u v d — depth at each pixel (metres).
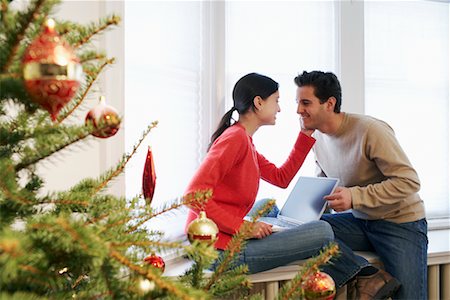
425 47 2.58
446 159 2.64
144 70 1.74
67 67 0.54
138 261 0.63
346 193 1.69
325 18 2.31
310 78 1.82
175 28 1.89
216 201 1.60
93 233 0.53
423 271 1.74
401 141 2.54
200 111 2.02
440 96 2.62
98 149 1.45
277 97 1.76
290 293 0.76
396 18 2.50
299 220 1.80
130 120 1.68
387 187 1.67
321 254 0.80
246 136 1.63
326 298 0.77
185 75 1.94
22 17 0.59
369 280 1.64
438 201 2.62
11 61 0.60
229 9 2.12
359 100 2.34
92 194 0.75
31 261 0.52
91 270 0.64
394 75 2.50
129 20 1.68
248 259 1.48
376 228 1.81
